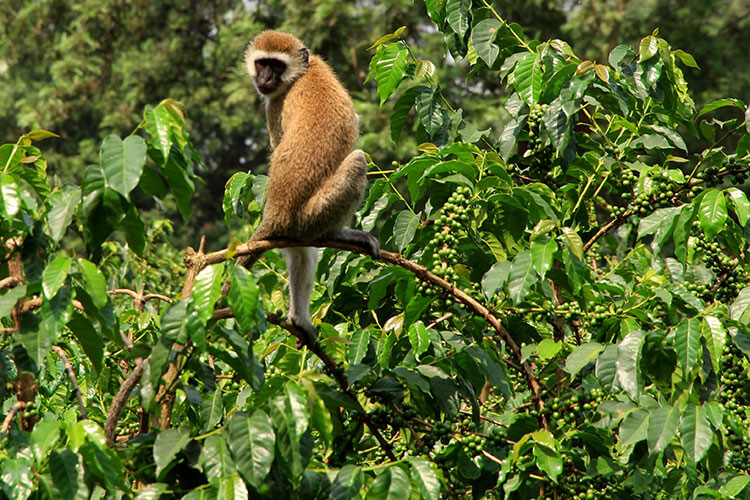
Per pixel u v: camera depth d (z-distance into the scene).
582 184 10.98
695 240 9.80
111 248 14.84
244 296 6.36
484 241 10.19
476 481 8.54
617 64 10.57
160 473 6.64
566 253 8.47
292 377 7.11
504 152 10.67
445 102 11.70
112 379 10.16
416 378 8.09
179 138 6.83
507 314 9.34
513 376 10.23
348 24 35.19
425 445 8.29
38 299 6.92
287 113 11.34
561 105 10.00
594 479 8.40
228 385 9.42
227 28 39.97
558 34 34.00
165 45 42.31
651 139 10.66
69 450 6.02
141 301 9.66
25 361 6.49
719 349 7.63
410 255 10.45
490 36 11.01
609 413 8.12
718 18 34.31
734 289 10.15
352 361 8.71
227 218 11.44
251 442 6.44
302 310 10.20
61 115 41.03
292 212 10.00
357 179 10.17
